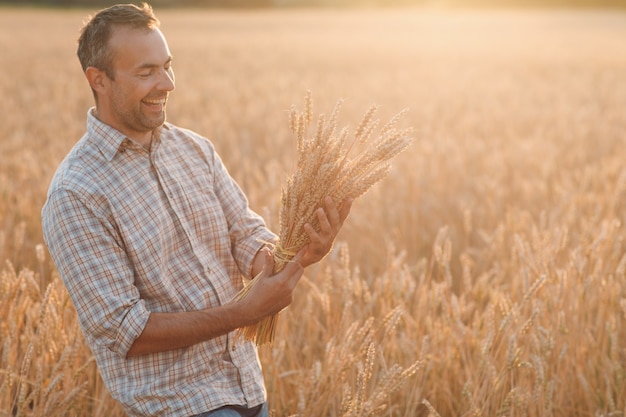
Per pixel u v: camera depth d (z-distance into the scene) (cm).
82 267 215
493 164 727
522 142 867
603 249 412
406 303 398
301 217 228
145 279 226
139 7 223
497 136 948
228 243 251
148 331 215
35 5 7831
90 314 216
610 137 938
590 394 329
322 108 1209
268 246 253
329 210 225
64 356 282
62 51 2542
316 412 300
